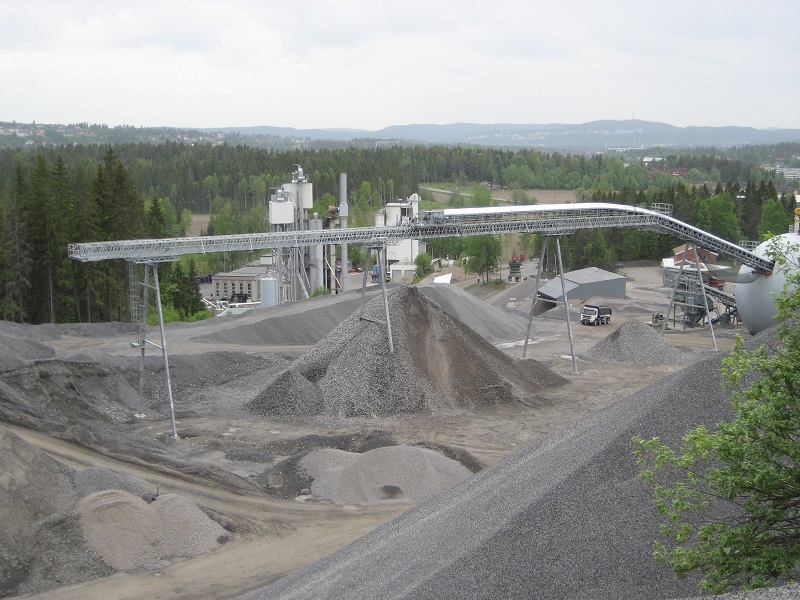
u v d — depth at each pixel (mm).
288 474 35250
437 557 21812
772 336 31188
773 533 17828
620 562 19484
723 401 26625
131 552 27172
